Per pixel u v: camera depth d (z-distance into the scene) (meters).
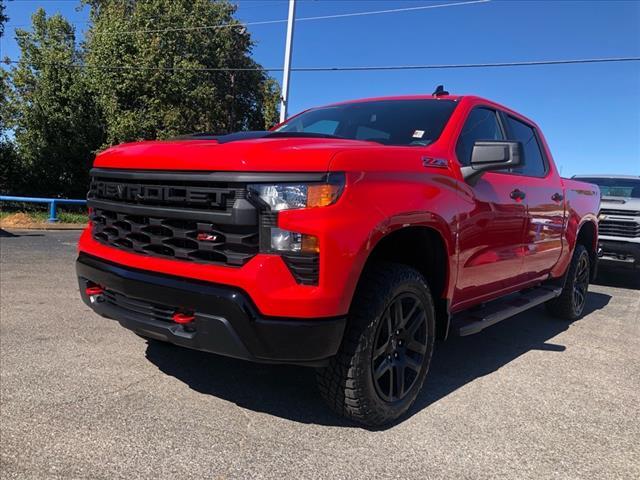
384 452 2.81
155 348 4.20
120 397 3.28
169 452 2.67
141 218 3.04
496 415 3.36
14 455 2.56
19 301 5.55
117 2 30.61
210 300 2.63
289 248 2.57
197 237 2.76
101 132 27.16
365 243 2.70
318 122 4.36
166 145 3.10
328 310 2.59
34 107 26.67
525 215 4.38
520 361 4.50
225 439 2.83
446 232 3.31
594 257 6.54
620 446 3.02
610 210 9.04
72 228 14.90
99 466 2.51
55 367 3.71
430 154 3.37
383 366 3.01
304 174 2.61
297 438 2.90
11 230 13.50
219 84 31.14
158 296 2.83
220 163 2.69
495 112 4.49
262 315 2.57
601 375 4.21
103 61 24.64
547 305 6.14
